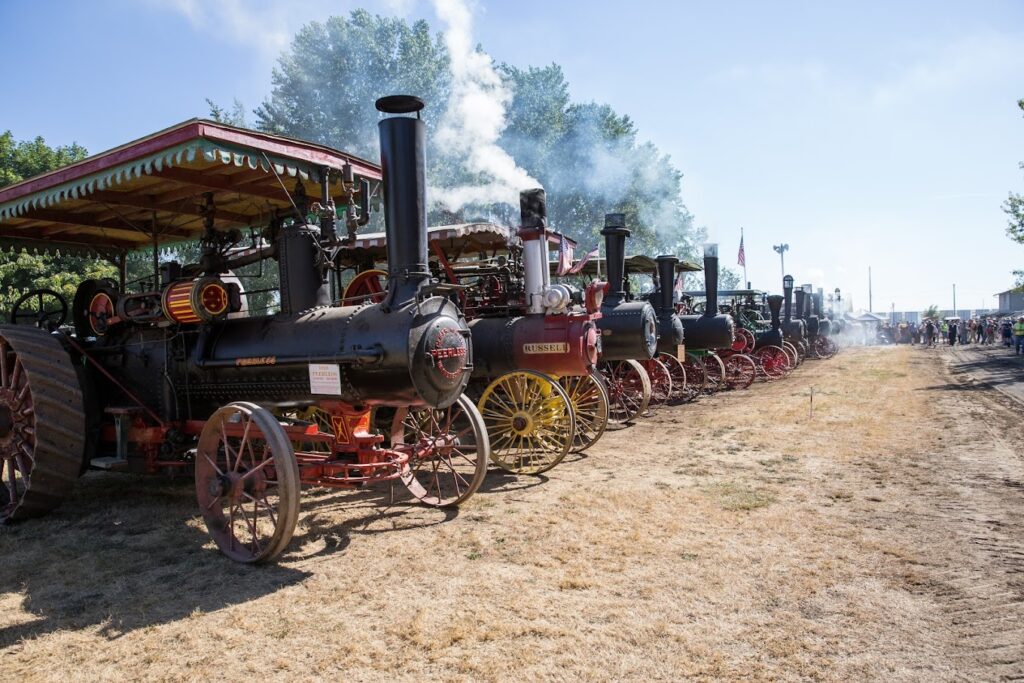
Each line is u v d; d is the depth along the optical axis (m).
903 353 29.11
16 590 4.05
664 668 3.01
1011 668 2.98
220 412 4.63
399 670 3.04
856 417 9.80
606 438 8.80
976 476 6.21
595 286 7.73
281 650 3.25
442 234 8.32
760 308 22.64
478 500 5.79
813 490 5.82
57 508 5.84
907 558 4.22
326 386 4.88
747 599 3.69
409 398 4.91
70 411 5.39
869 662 3.04
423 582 4.01
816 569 4.07
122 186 6.07
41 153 25.77
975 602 3.62
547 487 6.18
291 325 5.29
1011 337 31.69
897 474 6.33
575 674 2.97
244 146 4.86
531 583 3.96
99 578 4.21
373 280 8.56
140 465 5.89
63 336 6.05
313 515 5.42
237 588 4.00
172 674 3.05
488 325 8.02
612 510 5.32
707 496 5.68
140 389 6.03
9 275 16.28
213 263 5.82
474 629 3.39
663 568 4.12
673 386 12.85
